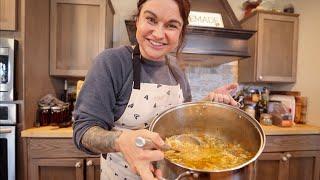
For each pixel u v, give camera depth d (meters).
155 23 0.66
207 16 2.01
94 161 1.66
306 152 1.94
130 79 0.74
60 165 1.63
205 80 2.36
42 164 1.62
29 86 1.65
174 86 0.85
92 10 1.91
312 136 1.95
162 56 0.75
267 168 1.91
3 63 1.54
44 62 1.86
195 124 0.82
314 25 2.13
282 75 2.18
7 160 1.56
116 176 0.83
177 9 0.65
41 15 1.79
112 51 0.72
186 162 0.61
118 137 0.49
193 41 1.79
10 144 1.56
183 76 0.95
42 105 1.79
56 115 1.80
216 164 0.62
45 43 1.86
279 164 1.91
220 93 0.85
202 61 2.22
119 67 0.71
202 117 0.81
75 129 0.61
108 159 0.85
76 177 1.64
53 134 1.60
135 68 0.74
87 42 1.91
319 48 2.07
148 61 0.77
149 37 0.67
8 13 1.56
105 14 1.91
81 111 0.61
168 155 0.62
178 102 0.87
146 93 0.77
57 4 1.89
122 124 0.77
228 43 1.85
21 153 1.61
